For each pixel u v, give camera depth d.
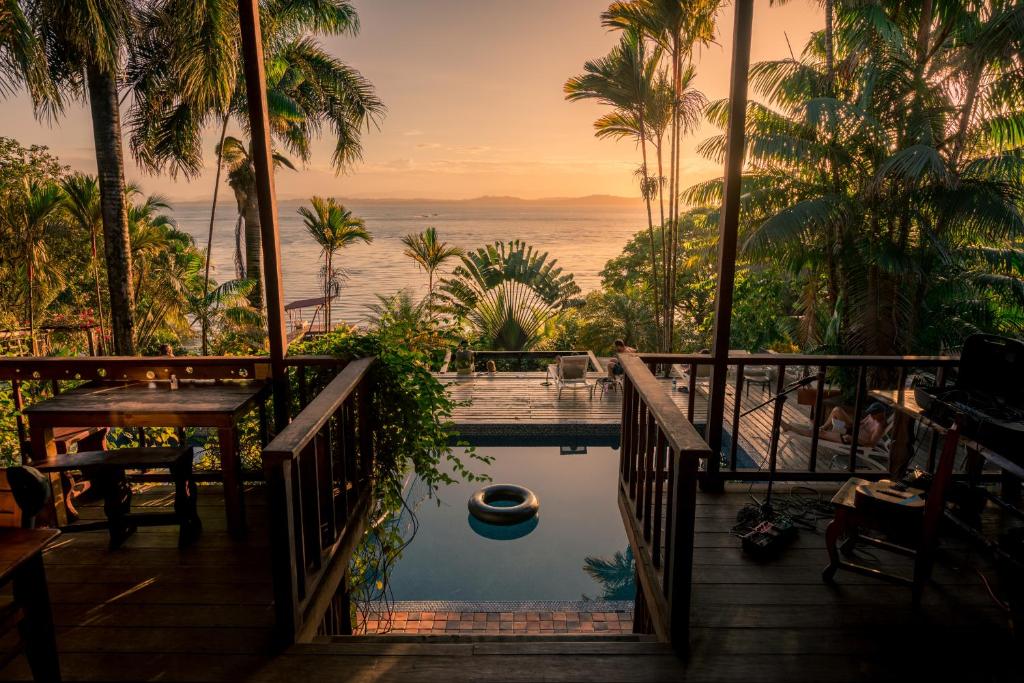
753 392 12.19
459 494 8.89
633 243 25.05
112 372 3.93
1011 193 8.68
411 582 6.61
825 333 11.13
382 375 3.96
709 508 3.78
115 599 2.91
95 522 3.42
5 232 13.49
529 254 18.62
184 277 20.12
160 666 2.43
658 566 2.95
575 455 10.45
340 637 2.78
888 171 8.50
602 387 13.14
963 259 9.57
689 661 2.45
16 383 3.80
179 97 13.06
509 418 11.18
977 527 3.40
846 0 9.82
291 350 4.13
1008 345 3.18
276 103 15.75
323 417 2.76
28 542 2.03
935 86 9.25
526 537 7.63
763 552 3.21
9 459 5.95
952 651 2.52
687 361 3.87
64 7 8.59
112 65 9.80
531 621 5.68
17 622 2.07
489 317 18.06
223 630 2.67
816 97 9.73
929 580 3.03
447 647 2.53
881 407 7.90
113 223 10.79
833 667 2.42
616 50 13.05
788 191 10.59
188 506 3.43
